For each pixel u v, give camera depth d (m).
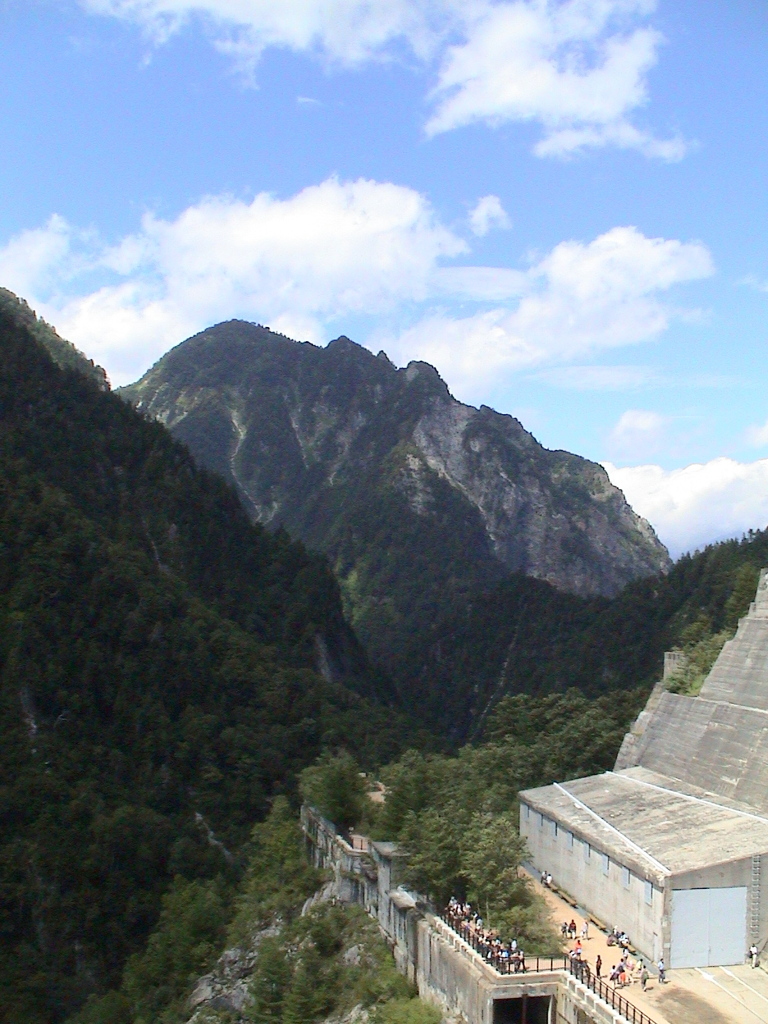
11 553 149.38
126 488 197.62
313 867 102.88
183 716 142.88
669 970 59.94
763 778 72.12
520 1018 57.75
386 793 93.75
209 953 98.44
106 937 109.94
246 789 134.62
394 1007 66.50
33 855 112.75
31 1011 99.62
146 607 152.38
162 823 123.19
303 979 77.38
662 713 92.25
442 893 70.94
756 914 61.38
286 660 179.62
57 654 139.38
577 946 63.09
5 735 124.94
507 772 102.69
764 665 82.44
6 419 188.62
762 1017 53.66
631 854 65.19
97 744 133.62
